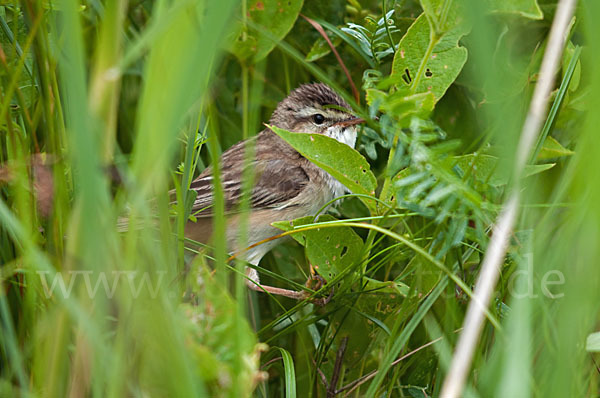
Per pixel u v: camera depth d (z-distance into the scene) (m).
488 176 5.78
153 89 4.02
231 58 9.82
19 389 5.33
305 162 10.09
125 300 4.52
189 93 3.93
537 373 5.36
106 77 4.31
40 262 4.87
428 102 5.43
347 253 7.31
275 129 6.78
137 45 4.02
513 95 6.46
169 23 3.94
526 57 9.05
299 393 7.88
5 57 6.62
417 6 9.59
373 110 5.43
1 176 6.21
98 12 7.25
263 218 9.83
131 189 4.50
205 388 4.89
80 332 4.77
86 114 3.96
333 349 8.09
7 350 5.66
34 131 6.15
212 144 4.54
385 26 8.25
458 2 6.09
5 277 5.79
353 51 9.78
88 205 4.06
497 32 8.72
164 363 4.46
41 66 5.59
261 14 8.25
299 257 9.84
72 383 4.80
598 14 4.18
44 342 5.08
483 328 6.16
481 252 6.66
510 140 4.80
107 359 4.55
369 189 7.07
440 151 5.33
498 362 5.03
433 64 6.75
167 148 4.06
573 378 4.93
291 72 10.61
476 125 9.37
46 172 5.99
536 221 6.68
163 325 4.39
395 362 6.59
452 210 5.75
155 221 6.54
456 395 4.52
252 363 4.88
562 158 7.86
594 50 4.21
